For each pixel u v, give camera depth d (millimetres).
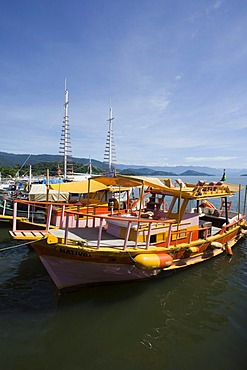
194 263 12383
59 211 15328
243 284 11039
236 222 15438
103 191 17594
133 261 9266
